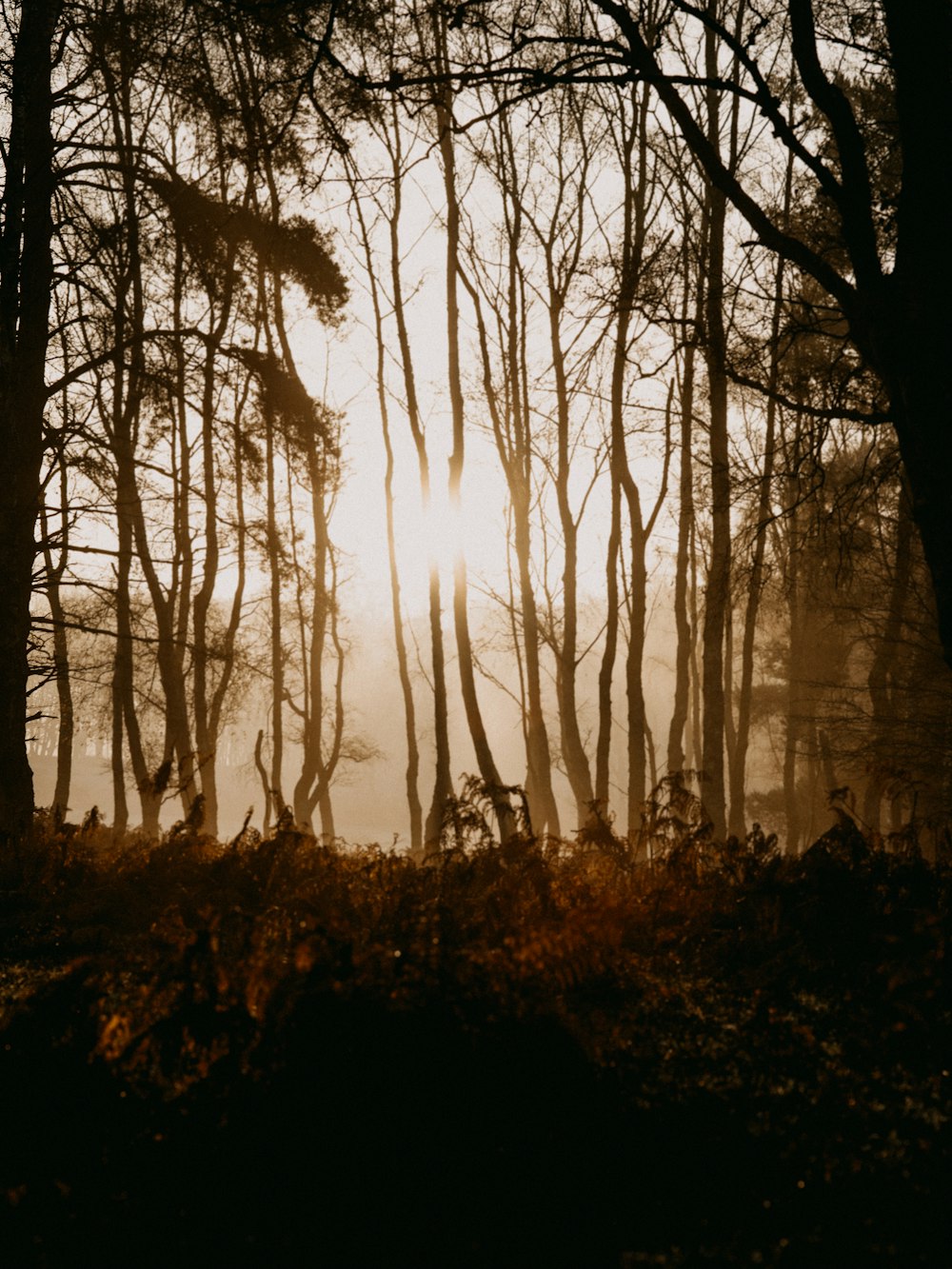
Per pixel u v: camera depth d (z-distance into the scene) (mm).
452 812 8820
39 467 15641
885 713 21453
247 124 10508
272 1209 3469
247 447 18531
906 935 5703
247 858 9109
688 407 21641
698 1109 4027
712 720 19391
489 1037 4156
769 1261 3115
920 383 7078
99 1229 3402
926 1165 3576
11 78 14898
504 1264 3170
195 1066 4254
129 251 19000
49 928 7730
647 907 7336
